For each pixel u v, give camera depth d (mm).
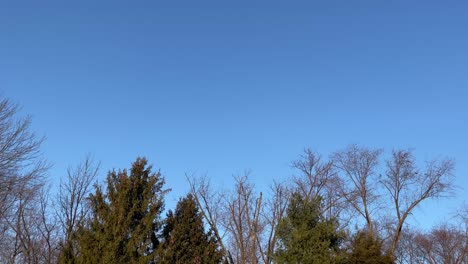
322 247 21797
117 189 21750
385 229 37438
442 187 36781
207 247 23422
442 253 49594
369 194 36969
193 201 24672
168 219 23656
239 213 34406
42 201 30953
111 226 20594
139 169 22344
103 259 19594
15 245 28922
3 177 23484
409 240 51219
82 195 31344
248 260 34625
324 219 23641
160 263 21391
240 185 35094
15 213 28375
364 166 37969
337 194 35969
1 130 23547
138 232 20625
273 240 31406
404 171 37375
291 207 23297
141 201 21719
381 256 23406
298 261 21719
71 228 26922
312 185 35844
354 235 25547
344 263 22594
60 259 21219
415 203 36812
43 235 30156
